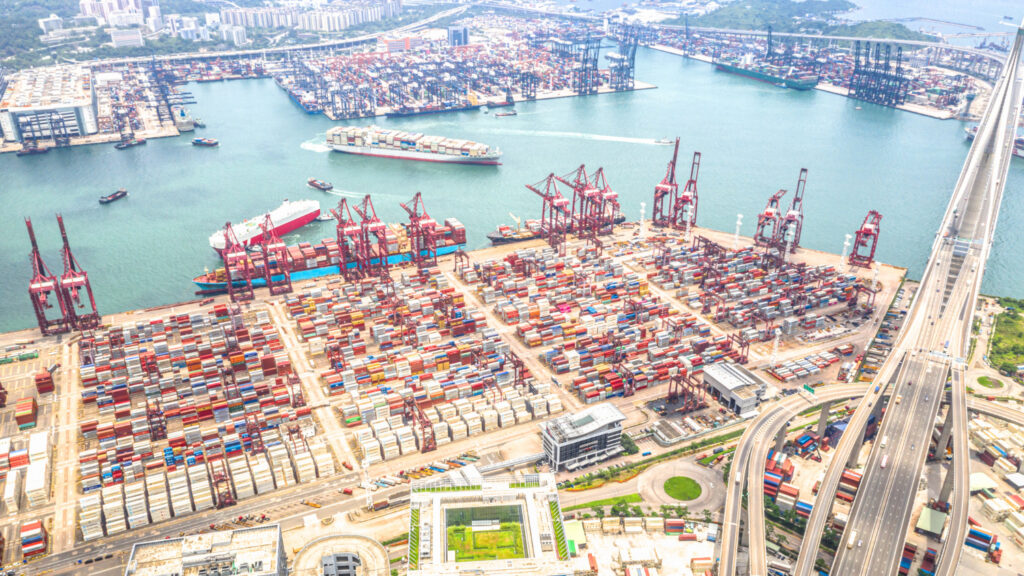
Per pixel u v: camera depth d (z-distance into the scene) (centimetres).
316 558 19500
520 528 19212
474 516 19575
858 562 18550
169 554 19025
